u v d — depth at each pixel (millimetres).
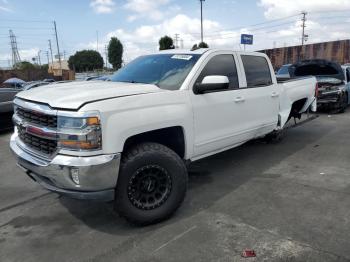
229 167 5867
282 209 4156
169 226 3814
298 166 5836
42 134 3494
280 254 3213
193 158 4473
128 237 3627
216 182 5164
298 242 3404
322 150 6844
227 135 4867
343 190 4711
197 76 4379
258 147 7117
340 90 11211
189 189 4898
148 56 5223
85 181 3283
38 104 3580
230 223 3840
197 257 3215
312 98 7488
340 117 10945
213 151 4773
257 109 5453
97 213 4246
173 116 3934
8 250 3477
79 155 3268
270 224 3787
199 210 4195
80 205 4500
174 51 5055
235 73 5105
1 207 4551
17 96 4168
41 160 3547
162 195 3824
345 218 3877
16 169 6301
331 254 3188
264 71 5809
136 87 3930
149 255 3279
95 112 3271
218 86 4188
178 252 3309
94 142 3270
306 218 3900
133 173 3574
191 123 4215
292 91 6551
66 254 3369
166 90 4012
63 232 3809
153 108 3754
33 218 4188
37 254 3387
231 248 3342
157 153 3697
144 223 3770
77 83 4445
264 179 5238
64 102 3346
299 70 11500
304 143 7453
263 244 3389
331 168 5684
